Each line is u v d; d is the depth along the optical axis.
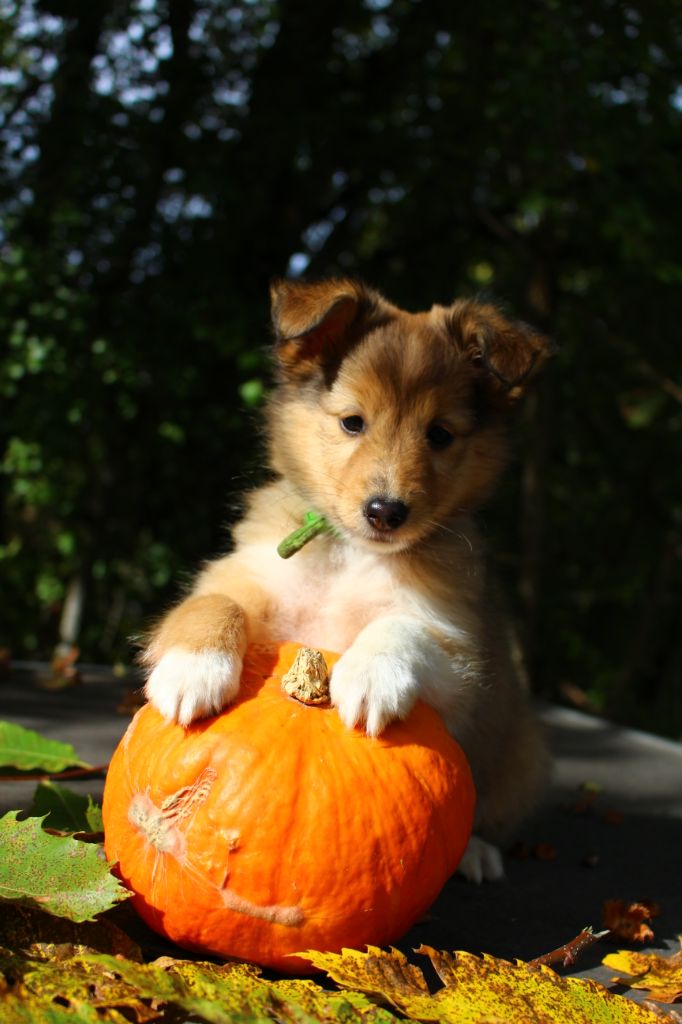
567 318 2.63
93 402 2.12
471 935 0.81
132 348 2.13
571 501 2.82
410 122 2.43
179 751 0.73
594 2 2.03
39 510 2.44
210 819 0.71
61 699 1.31
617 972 0.76
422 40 2.39
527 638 2.32
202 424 2.29
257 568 0.90
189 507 2.49
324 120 2.32
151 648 0.83
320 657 0.76
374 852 0.71
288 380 0.97
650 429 2.82
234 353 2.17
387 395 0.90
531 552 2.34
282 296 0.93
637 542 2.90
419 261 2.66
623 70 2.11
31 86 2.25
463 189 2.39
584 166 2.10
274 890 0.71
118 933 0.71
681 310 2.62
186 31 2.28
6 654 1.48
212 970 0.68
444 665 0.84
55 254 2.12
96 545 2.37
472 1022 0.66
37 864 0.70
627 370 2.72
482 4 2.13
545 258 2.27
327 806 0.71
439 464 0.92
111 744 1.09
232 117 2.33
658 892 0.90
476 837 0.95
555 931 0.82
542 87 1.92
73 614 2.38
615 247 2.40
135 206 2.21
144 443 2.32
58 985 0.64
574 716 1.57
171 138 2.22
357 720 0.74
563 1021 0.67
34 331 2.09
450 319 0.96
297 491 0.94
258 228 2.44
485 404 0.95
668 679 2.93
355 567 0.90
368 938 0.72
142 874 0.73
